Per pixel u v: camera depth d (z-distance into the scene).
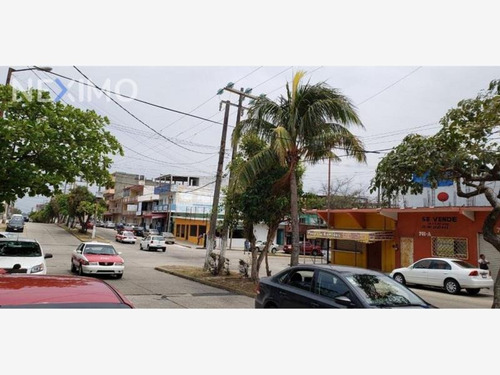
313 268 7.00
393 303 6.06
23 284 4.09
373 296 6.09
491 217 7.89
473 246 19.75
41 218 96.62
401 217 23.19
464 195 8.15
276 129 11.52
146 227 64.69
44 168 13.14
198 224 49.53
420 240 22.03
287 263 32.31
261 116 12.68
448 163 7.75
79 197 48.88
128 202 74.56
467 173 7.73
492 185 19.94
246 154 15.91
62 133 13.05
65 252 27.05
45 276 4.52
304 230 46.50
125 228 57.62
